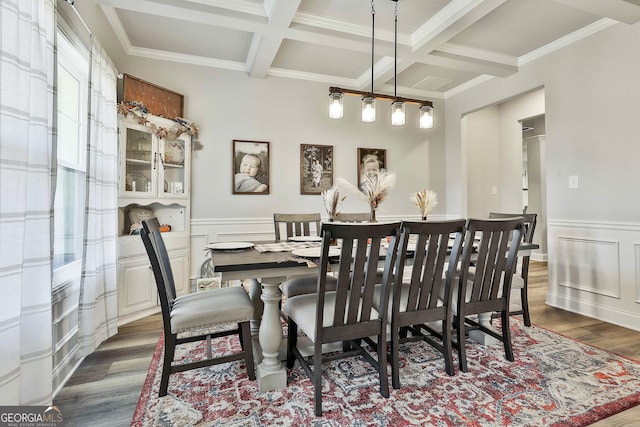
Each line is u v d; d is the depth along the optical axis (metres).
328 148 4.20
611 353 2.18
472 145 5.25
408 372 1.94
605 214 2.84
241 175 3.79
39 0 1.47
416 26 2.99
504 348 2.16
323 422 1.49
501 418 1.51
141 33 3.09
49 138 1.57
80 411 1.58
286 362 2.00
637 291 2.62
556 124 3.25
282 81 3.97
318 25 2.84
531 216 2.61
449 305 1.88
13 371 1.29
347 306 1.79
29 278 1.44
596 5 2.38
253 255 1.92
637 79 2.62
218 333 1.99
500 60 3.54
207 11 2.53
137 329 2.64
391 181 2.23
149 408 1.60
